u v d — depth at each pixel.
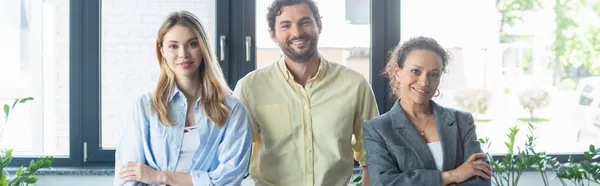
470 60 3.63
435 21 3.62
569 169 3.25
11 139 3.68
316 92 2.42
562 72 3.65
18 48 3.67
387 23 3.61
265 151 2.41
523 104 3.65
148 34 3.65
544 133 3.65
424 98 2.20
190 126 2.25
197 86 2.29
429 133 2.23
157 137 2.20
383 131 2.21
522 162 3.20
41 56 3.67
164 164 2.18
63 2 3.65
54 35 3.66
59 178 3.57
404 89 2.23
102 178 3.57
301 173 2.40
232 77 3.62
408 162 2.15
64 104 3.69
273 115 2.41
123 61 3.65
